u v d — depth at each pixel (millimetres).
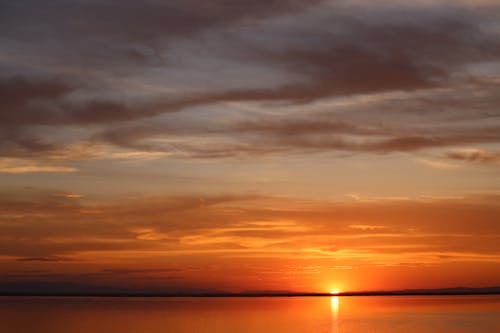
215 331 106438
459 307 183250
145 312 171625
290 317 143750
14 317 144125
